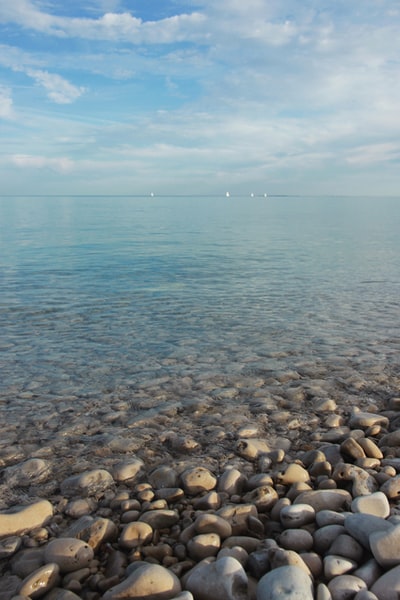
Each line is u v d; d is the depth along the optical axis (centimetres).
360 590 291
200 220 5816
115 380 760
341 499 398
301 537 347
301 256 2394
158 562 345
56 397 694
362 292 1466
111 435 574
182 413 638
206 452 531
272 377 764
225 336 999
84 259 2219
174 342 961
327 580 312
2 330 1053
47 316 1177
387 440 529
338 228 4519
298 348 912
